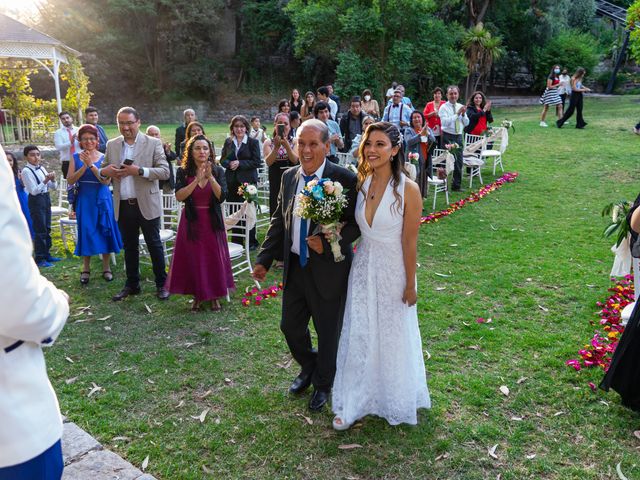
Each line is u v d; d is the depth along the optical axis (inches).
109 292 238.8
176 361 173.0
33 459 64.2
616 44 1253.7
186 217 205.2
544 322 194.1
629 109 749.3
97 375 164.7
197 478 118.3
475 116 455.8
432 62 1021.2
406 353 131.0
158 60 1295.5
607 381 138.3
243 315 210.5
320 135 132.3
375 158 122.2
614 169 445.1
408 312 132.7
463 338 182.9
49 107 735.7
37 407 65.2
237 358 175.0
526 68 1430.9
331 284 135.3
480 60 1099.9
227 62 1393.9
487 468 120.2
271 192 281.4
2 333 59.6
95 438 132.7
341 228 130.8
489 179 450.6
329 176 134.8
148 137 222.8
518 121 719.7
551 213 346.6
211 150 206.1
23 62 758.5
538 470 119.0
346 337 135.7
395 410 131.6
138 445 130.0
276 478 118.0
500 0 1224.8
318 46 1069.8
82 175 240.7
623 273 172.7
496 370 161.9
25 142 703.1
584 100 954.1
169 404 148.5
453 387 152.7
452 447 127.2
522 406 143.3
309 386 156.3
